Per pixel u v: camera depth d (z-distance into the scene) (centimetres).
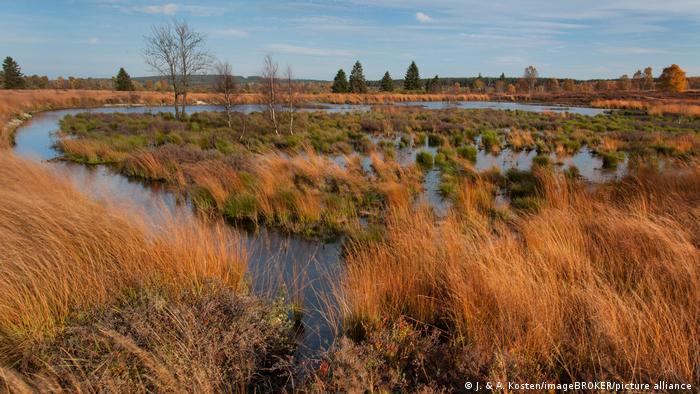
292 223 668
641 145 1470
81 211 466
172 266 391
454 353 293
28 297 325
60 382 252
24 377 254
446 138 1689
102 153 1273
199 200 768
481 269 366
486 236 462
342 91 6581
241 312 321
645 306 298
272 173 894
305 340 357
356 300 364
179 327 289
